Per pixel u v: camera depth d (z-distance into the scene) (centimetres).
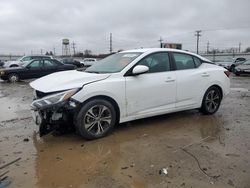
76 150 422
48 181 332
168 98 548
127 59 527
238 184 322
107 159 390
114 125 491
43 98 438
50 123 439
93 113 457
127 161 383
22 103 832
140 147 434
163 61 552
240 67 2098
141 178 336
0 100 890
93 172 352
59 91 437
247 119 605
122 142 455
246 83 1465
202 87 606
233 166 367
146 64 524
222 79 643
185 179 332
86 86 447
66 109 431
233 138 477
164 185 320
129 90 491
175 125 553
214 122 578
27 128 539
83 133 450
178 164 372
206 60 638
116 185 321
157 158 392
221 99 655
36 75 1531
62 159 391
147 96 515
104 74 481
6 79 1474
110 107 472
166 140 466
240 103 796
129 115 501
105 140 463
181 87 565
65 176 343
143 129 523
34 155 405
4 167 367
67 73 527
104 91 460
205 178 335
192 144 447
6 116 650
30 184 325
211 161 382
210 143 452
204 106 621
